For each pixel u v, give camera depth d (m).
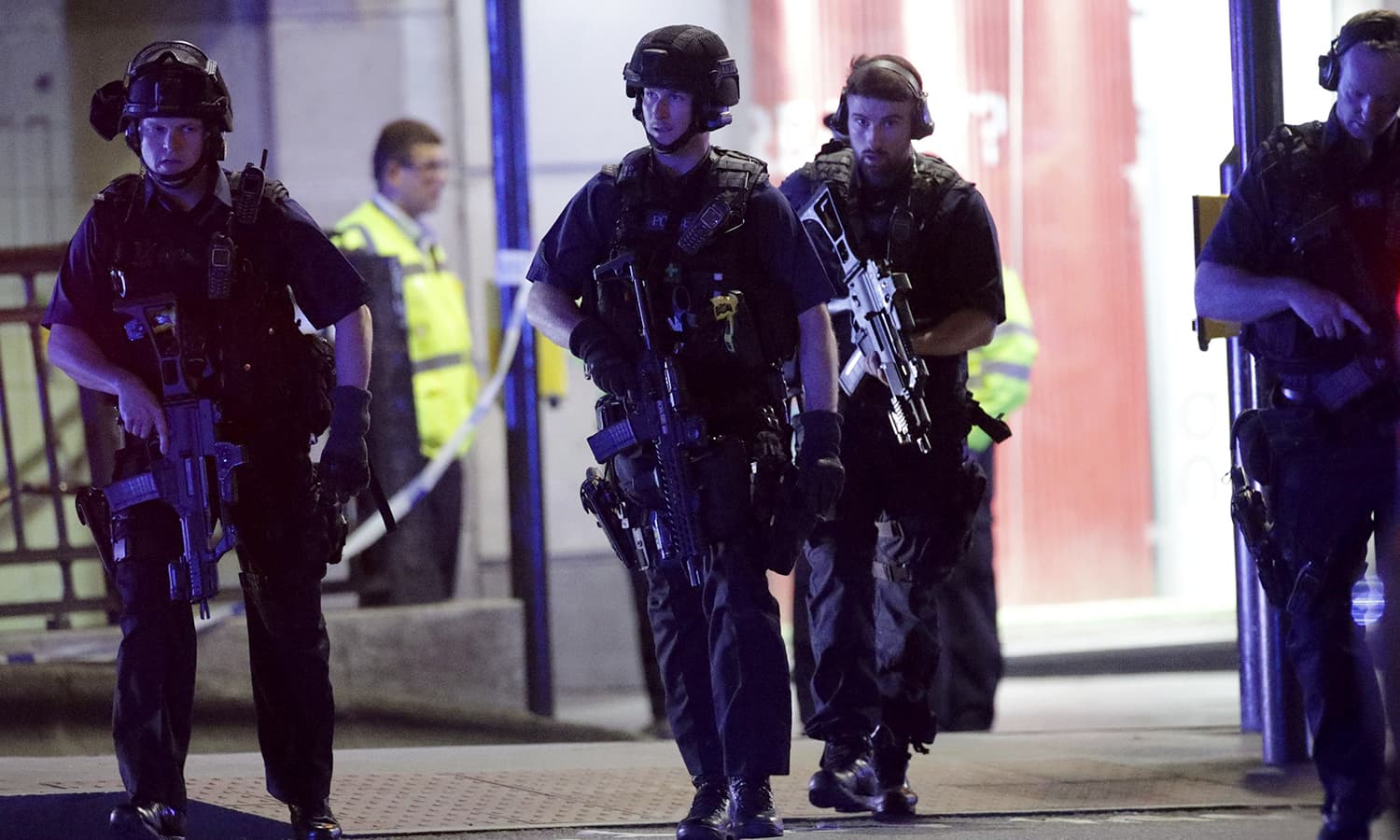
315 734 15.96
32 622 34.38
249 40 39.62
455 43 40.41
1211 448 43.75
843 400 18.56
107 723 24.30
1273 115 21.91
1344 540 15.15
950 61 42.84
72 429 34.88
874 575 18.86
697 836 15.70
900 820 18.28
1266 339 15.38
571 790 19.72
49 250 27.83
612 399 16.16
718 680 15.65
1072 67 43.22
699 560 15.73
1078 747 24.58
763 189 15.84
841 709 18.34
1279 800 19.47
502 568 39.97
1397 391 15.05
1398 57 14.80
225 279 15.34
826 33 42.38
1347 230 15.16
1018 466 43.19
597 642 41.28
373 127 40.09
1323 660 15.21
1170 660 39.94
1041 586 43.22
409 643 28.91
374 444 31.30
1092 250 43.38
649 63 15.57
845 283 18.42
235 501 15.28
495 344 33.50
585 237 16.05
